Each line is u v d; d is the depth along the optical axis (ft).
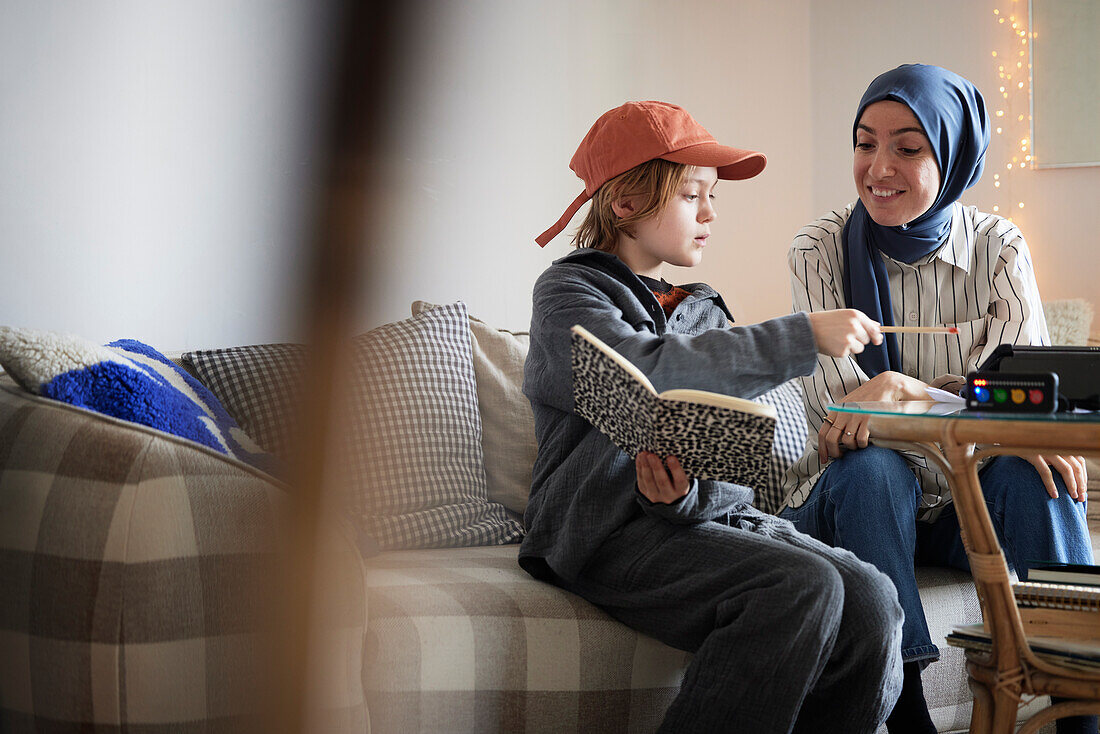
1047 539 5.05
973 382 3.70
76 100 5.28
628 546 4.26
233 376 5.15
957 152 5.81
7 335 3.87
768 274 9.95
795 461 5.03
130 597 3.39
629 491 4.26
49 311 5.28
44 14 5.21
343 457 0.74
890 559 4.83
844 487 5.03
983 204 9.36
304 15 0.59
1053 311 7.98
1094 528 6.40
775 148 10.00
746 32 9.77
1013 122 9.17
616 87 8.81
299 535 1.29
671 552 4.14
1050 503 5.09
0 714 3.71
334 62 0.59
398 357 5.55
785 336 3.89
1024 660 3.65
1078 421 3.28
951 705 5.25
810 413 5.86
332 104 0.59
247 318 5.55
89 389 3.90
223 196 5.54
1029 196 9.12
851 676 4.02
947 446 3.56
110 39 5.33
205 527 3.46
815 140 10.25
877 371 5.86
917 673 4.71
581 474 4.40
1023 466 5.18
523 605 4.18
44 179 5.25
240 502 3.53
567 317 4.38
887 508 4.93
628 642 4.24
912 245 5.84
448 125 7.66
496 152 7.97
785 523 4.58
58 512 3.52
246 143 5.32
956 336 5.85
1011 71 9.14
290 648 1.33
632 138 4.73
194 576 3.43
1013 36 9.11
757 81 9.85
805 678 3.76
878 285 5.93
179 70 5.24
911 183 5.65
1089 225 8.80
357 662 3.49
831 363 5.74
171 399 4.15
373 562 4.76
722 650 3.81
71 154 5.29
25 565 3.60
